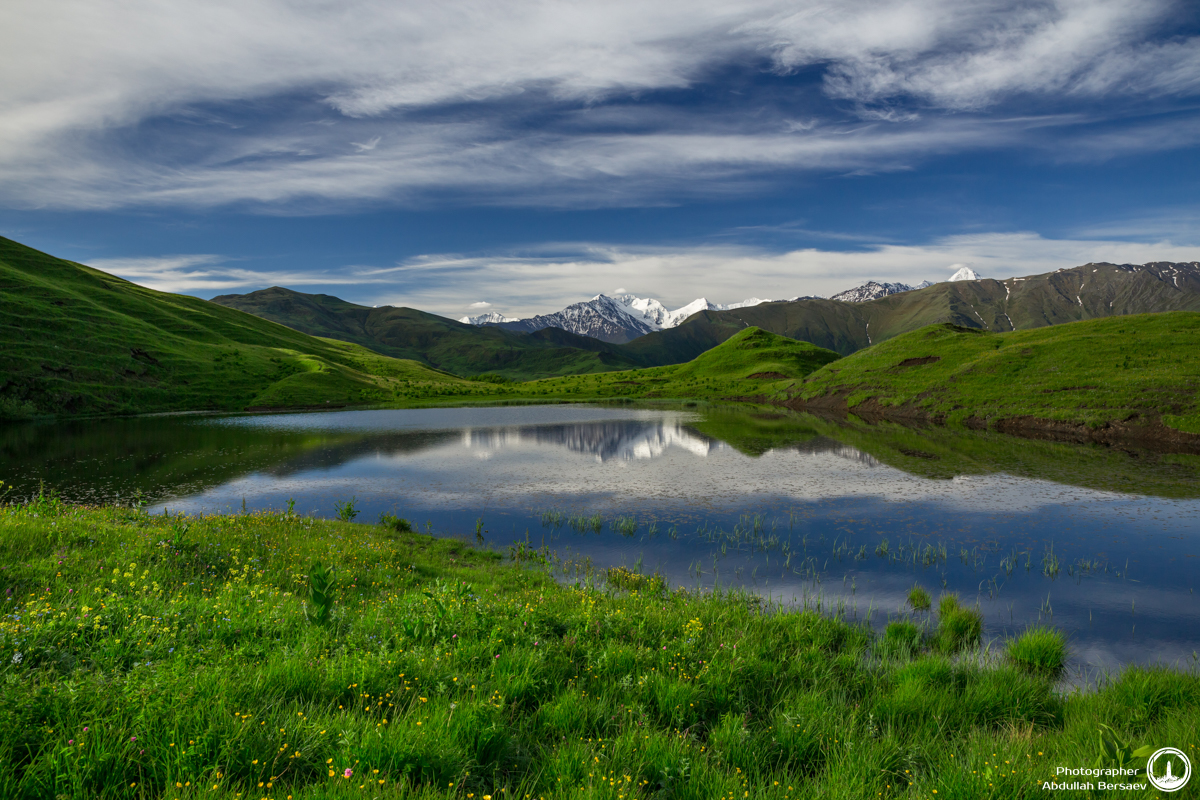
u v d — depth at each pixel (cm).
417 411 10312
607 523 2575
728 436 5847
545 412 9731
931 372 8675
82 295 14525
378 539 2108
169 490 3347
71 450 5059
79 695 575
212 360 13375
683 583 1811
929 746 731
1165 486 3222
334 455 4762
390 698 696
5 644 668
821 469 3878
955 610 1475
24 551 1244
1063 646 1257
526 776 585
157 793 482
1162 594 1695
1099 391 5966
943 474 3634
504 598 1339
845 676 1039
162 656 735
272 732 566
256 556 1576
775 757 705
